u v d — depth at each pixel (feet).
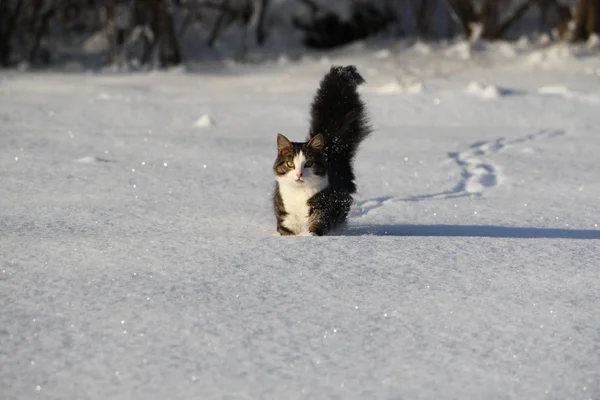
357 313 21.31
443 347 19.48
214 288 22.97
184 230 32.45
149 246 27.20
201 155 49.49
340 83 38.60
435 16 172.14
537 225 34.83
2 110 64.90
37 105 66.90
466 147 53.78
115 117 65.41
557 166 47.88
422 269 24.82
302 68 113.91
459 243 27.96
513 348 19.48
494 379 18.01
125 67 121.70
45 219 33.53
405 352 19.20
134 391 17.29
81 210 35.50
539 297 22.57
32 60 138.82
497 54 115.24
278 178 33.04
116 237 28.91
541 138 57.36
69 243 27.73
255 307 21.58
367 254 26.32
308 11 155.12
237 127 63.36
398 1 160.97
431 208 38.45
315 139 32.99
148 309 21.38
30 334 19.89
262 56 143.02
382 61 114.11
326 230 33.04
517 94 69.62
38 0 142.20
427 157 49.90
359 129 38.34
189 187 41.37
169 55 132.36
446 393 17.35
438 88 76.79
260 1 153.17
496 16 135.13
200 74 109.29
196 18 155.22
